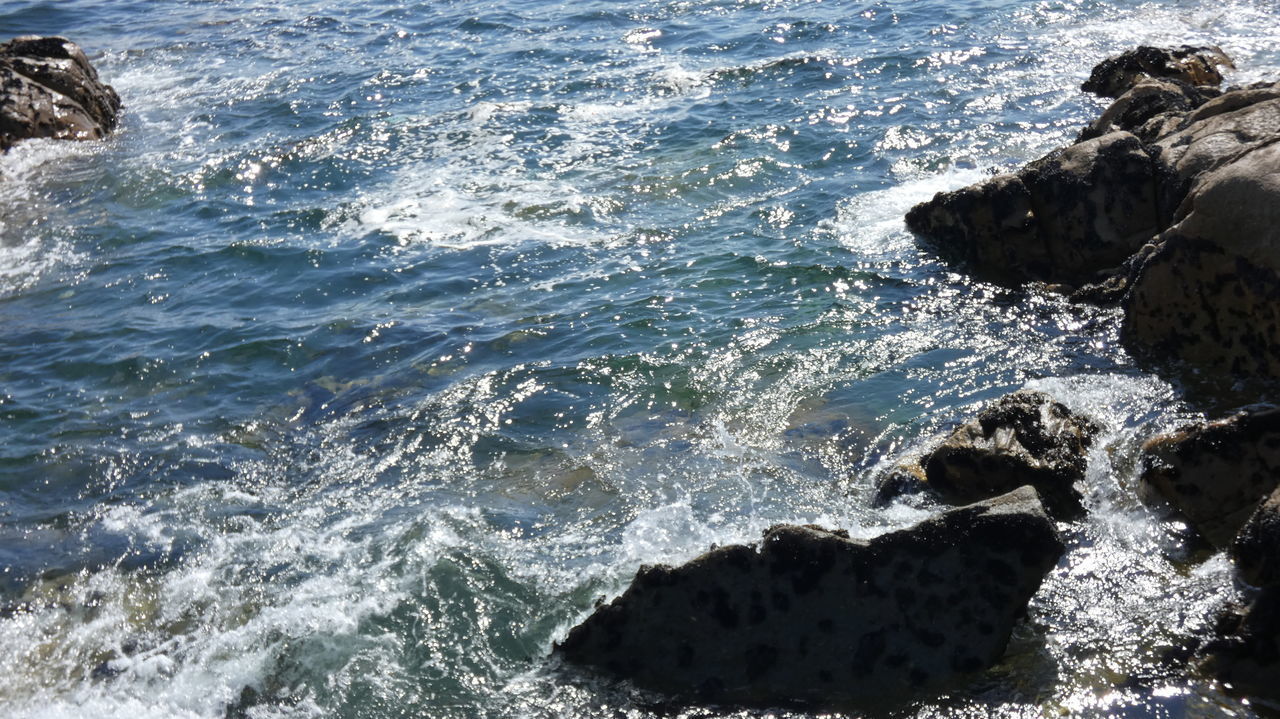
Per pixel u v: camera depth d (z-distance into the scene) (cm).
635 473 953
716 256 1388
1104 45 2070
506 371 1145
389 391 1131
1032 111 1775
